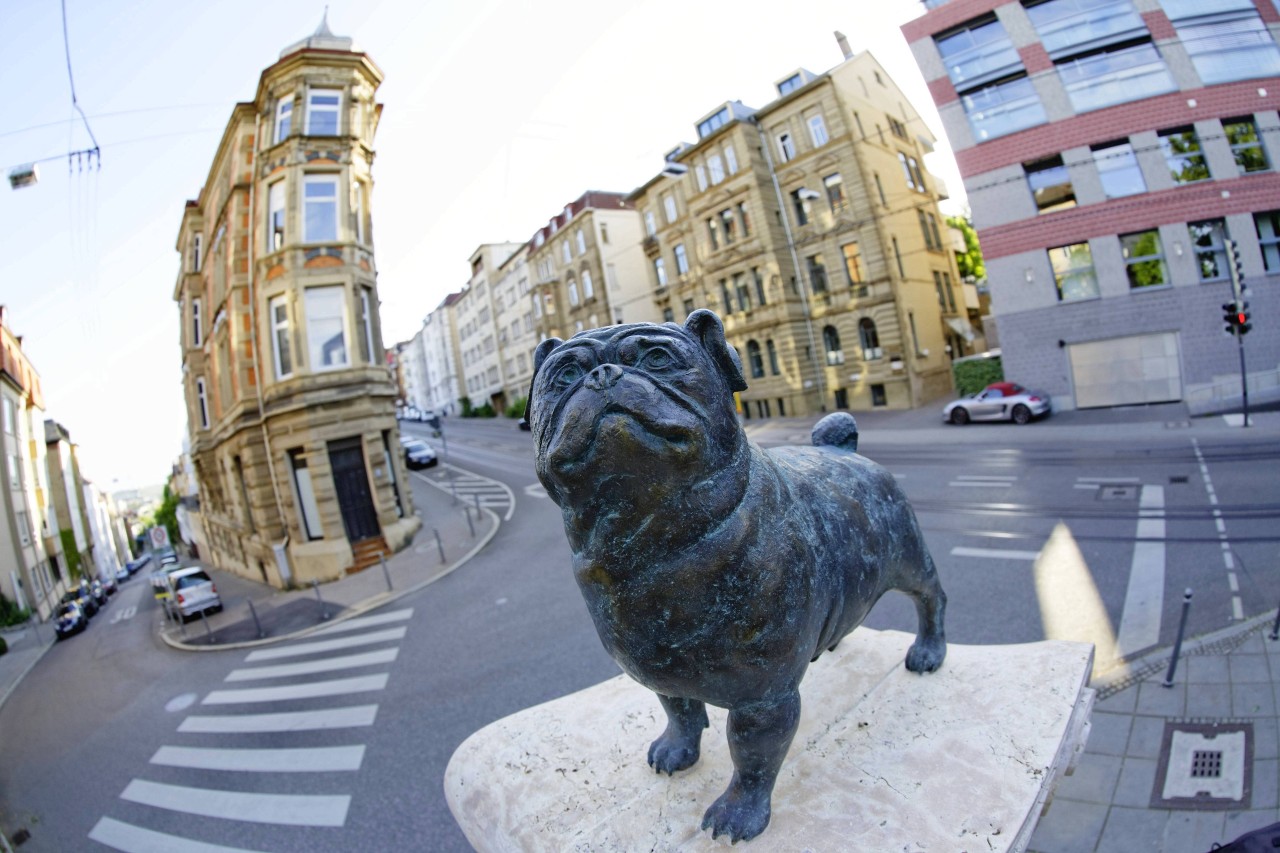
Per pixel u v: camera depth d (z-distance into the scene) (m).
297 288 16.86
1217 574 7.17
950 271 30.25
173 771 7.81
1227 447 12.62
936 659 2.78
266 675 10.77
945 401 25.14
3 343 28.84
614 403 1.59
